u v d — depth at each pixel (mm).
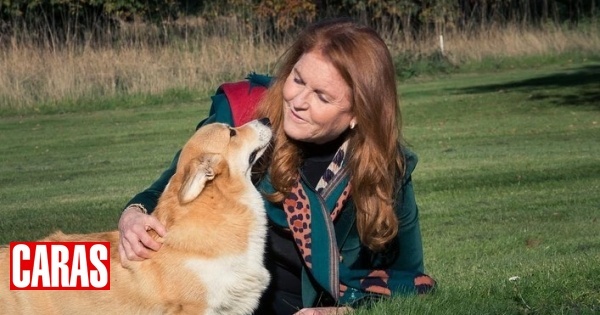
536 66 28641
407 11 29719
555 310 5000
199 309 4578
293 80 4457
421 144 14445
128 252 4551
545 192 10062
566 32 30922
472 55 28938
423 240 7930
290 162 4633
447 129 16328
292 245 4824
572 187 10289
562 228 8234
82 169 13125
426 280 5066
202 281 4539
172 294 4547
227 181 4668
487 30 29938
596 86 21734
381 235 4625
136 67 22922
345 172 4605
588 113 17609
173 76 22938
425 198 9961
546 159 12305
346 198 4645
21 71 21984
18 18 26438
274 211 4750
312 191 4613
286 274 4938
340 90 4387
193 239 4535
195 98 22375
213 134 4742
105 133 17438
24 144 16312
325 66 4355
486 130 15930
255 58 23578
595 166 11594
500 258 7051
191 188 4488
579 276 5680
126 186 11422
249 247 4660
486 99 20516
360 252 4875
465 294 5191
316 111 4406
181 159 4762
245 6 27922
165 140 16188
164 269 4543
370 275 4902
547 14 33156
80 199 10578
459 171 11617
